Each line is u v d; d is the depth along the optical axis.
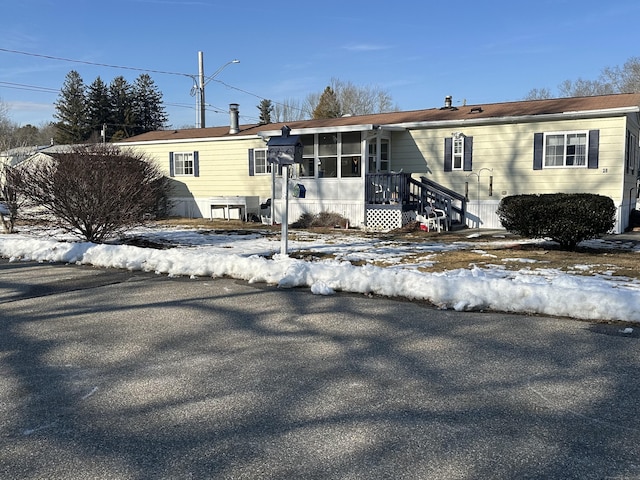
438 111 18.20
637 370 3.89
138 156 17.81
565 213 9.45
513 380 3.74
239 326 5.20
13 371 4.04
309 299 6.28
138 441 2.91
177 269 7.93
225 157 19.88
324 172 17.06
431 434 2.95
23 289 7.07
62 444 2.89
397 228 15.25
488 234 13.86
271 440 2.91
